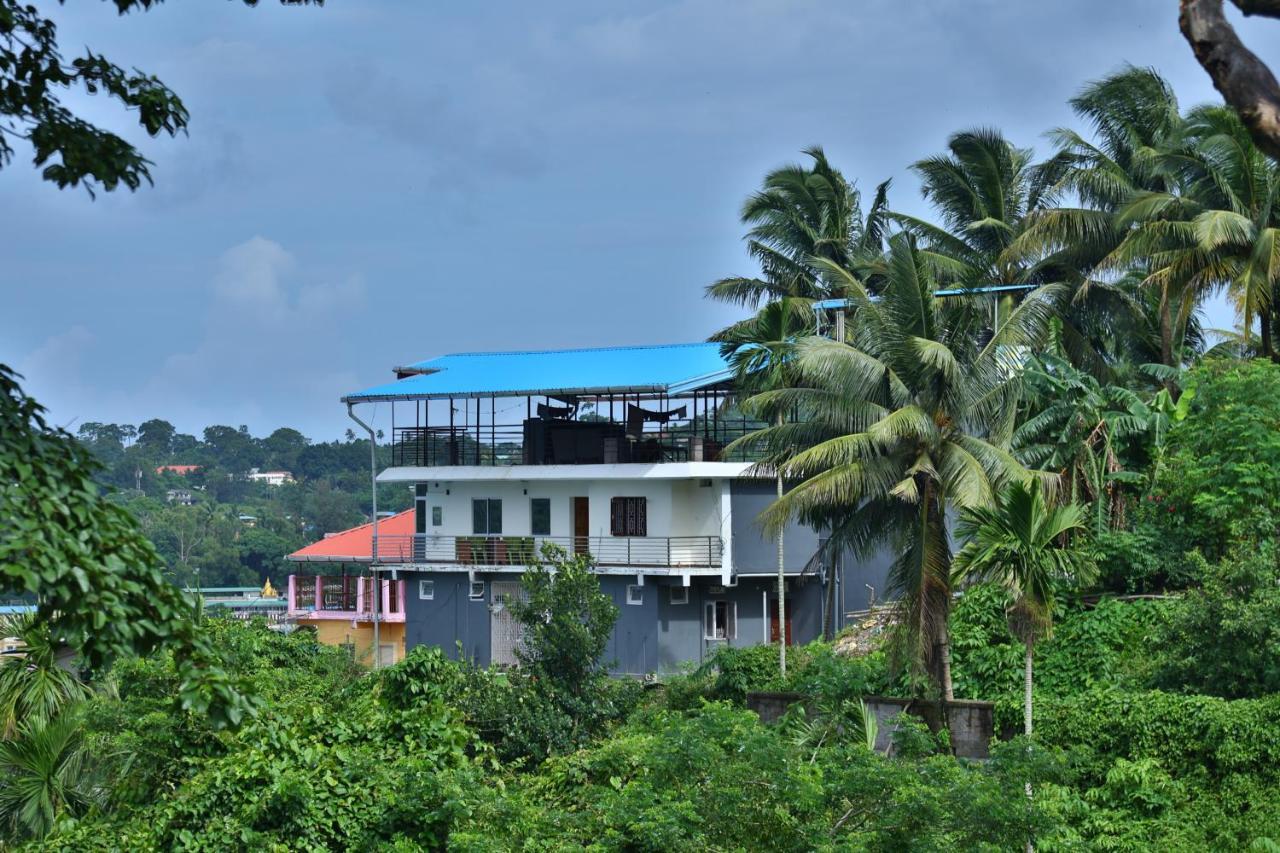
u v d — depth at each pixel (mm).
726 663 53969
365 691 42656
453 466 75938
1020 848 28031
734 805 27203
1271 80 8086
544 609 46312
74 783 34625
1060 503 48625
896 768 28078
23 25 16688
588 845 28219
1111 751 39875
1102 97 65938
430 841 29391
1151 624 45875
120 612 14734
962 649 48625
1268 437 46906
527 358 83375
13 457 14461
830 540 47875
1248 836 35312
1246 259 54469
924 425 43531
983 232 71500
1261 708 37562
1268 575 41062
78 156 17078
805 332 69188
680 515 71688
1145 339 64062
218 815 29500
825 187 79375
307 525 167500
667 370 73125
